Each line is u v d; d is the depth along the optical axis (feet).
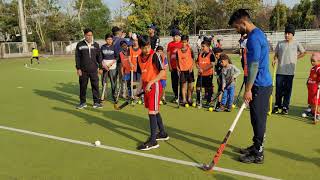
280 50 25.55
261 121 16.01
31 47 124.06
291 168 15.60
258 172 15.16
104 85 32.53
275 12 145.79
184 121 24.32
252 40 15.17
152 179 14.61
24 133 21.70
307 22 141.38
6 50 113.70
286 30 25.25
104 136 20.89
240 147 18.44
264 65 15.72
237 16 15.55
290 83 25.45
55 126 23.38
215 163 15.33
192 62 29.71
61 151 18.25
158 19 154.61
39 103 31.86
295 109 27.71
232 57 87.15
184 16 153.99
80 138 20.52
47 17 158.30
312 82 24.62
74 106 30.30
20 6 118.62
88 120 24.95
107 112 27.58
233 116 25.64
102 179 14.70
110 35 31.91
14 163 16.63
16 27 153.17
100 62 29.78
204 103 30.35
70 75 56.18
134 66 29.96
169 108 28.86
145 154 17.61
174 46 30.25
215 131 21.65
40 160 16.99
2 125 23.75
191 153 17.66
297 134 20.83
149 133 21.50
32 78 52.29
